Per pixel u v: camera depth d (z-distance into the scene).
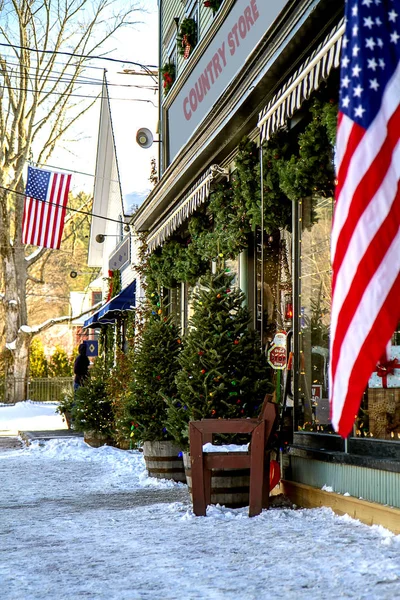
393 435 6.67
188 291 14.81
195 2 14.77
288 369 9.00
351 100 4.25
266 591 4.47
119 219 26.33
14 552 5.82
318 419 8.04
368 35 4.26
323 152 7.82
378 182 4.16
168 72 16.59
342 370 4.12
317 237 8.21
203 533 6.39
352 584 4.53
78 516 7.49
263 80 8.67
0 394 40.97
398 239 4.15
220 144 10.89
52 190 22.84
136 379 10.65
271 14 9.93
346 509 6.89
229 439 8.01
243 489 7.75
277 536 6.09
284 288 10.25
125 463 12.91
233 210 10.89
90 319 25.14
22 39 34.41
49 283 66.06
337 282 4.21
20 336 37.34
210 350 8.30
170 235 15.02
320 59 6.67
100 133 27.56
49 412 33.53
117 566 5.26
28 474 11.58
